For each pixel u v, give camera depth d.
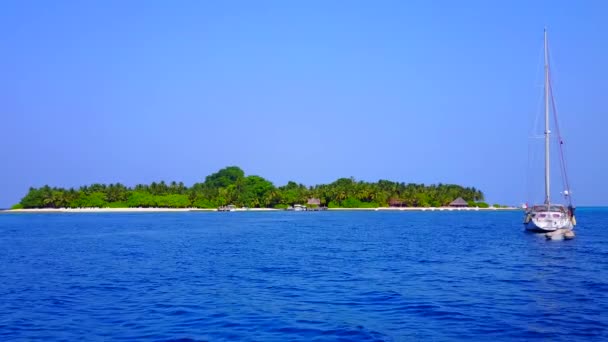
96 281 35.94
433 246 65.81
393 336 21.11
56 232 102.75
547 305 26.84
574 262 46.31
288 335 21.31
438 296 29.64
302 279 36.59
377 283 34.62
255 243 72.25
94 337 21.16
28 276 38.75
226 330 22.08
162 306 26.97
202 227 121.06
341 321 23.62
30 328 22.67
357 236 87.31
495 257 51.34
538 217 76.94
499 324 22.84
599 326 22.34
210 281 35.75
